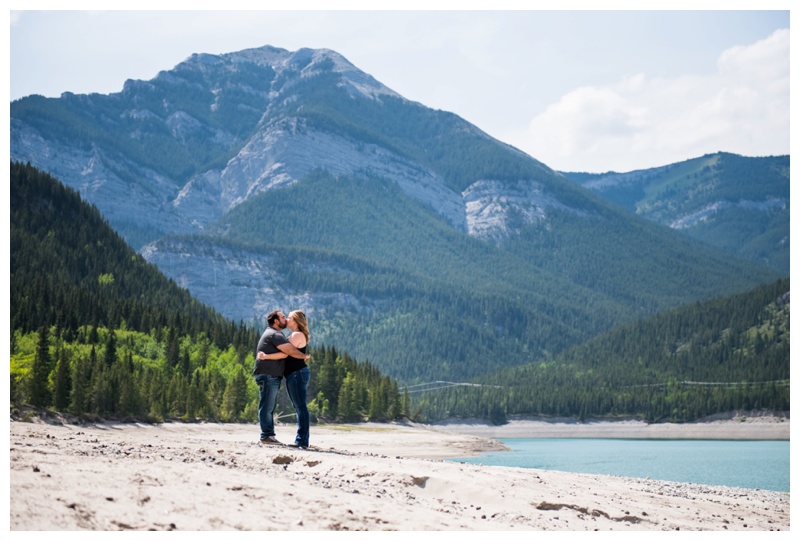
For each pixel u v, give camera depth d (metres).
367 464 16.25
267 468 14.52
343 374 138.75
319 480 13.81
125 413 67.94
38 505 9.27
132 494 10.44
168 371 101.44
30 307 100.50
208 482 11.77
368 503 12.36
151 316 119.38
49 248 151.38
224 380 103.12
